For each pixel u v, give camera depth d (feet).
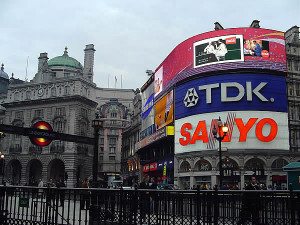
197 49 172.65
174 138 180.96
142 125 244.83
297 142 163.63
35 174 264.72
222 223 32.78
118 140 338.95
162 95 203.10
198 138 165.37
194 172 165.78
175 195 34.94
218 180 156.97
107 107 345.92
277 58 164.04
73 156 242.17
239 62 161.48
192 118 170.09
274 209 30.83
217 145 158.40
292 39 179.22
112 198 38.11
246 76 160.35
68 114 252.01
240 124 156.46
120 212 37.14
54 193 40.22
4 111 295.69
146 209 36.40
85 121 260.83
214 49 167.02
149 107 228.43
